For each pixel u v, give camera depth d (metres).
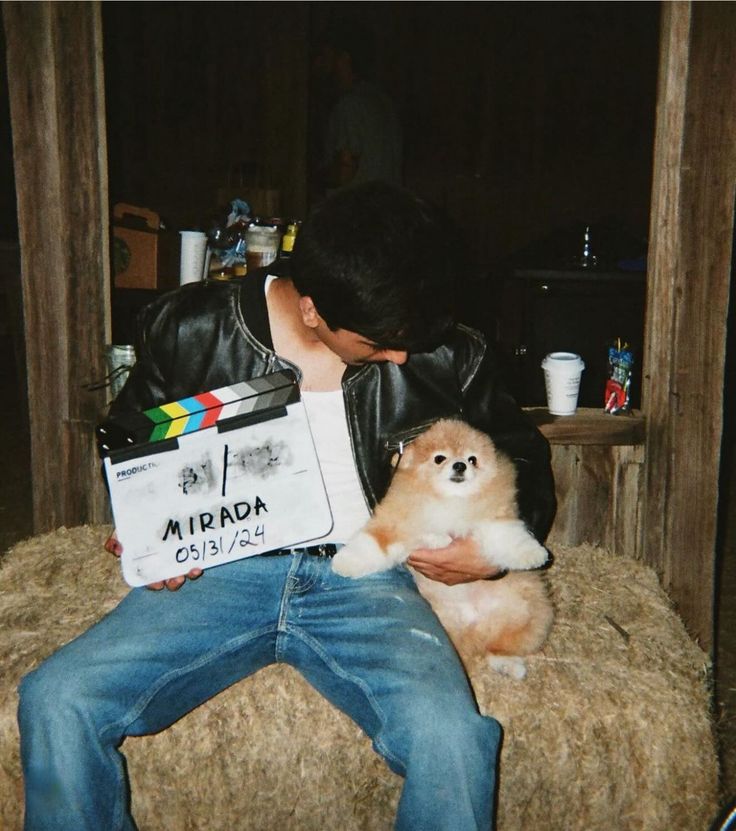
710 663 2.28
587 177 7.33
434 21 7.11
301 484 1.95
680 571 2.81
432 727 1.63
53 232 2.81
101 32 2.70
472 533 2.04
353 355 1.84
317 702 1.97
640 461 2.85
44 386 2.92
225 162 7.30
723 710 2.78
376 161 5.36
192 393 2.06
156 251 3.83
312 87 6.59
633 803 2.00
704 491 2.75
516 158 7.37
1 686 1.99
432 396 2.09
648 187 7.28
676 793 1.99
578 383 2.89
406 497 2.01
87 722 1.66
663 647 2.24
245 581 1.96
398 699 1.69
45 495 2.99
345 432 2.04
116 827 1.70
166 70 7.11
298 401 1.94
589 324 5.02
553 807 2.00
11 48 2.68
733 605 3.59
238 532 1.94
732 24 2.49
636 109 7.15
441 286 1.71
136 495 1.93
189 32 7.02
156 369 2.07
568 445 2.85
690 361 2.69
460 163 7.42
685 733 1.98
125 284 3.79
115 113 4.39
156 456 1.93
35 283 2.85
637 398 4.84
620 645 2.24
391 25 7.12
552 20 7.04
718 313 2.65
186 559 1.93
